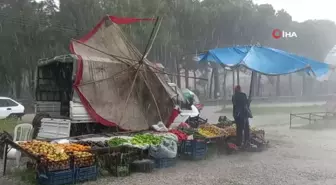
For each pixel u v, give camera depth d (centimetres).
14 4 3559
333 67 1280
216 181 812
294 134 1662
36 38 3534
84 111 1129
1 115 2203
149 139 952
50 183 729
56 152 758
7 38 3428
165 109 1268
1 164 932
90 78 1154
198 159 1036
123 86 1220
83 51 1229
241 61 1175
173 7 4341
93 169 797
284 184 793
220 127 1277
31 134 1059
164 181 804
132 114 1205
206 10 4488
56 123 1114
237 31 4784
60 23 3575
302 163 1009
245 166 969
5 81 3653
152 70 1288
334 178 845
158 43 3897
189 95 1636
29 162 834
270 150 1222
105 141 927
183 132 1106
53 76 1359
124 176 842
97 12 3559
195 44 4616
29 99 3656
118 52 1295
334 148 1259
